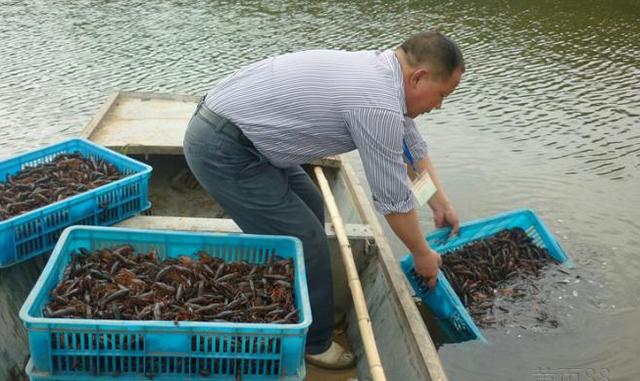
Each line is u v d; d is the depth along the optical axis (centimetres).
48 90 895
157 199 542
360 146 288
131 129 560
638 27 1318
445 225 396
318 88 289
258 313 289
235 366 267
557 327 430
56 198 371
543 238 502
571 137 779
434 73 286
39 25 1233
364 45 1126
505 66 1055
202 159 317
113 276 302
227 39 1154
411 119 361
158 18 1302
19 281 347
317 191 371
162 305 279
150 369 263
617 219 591
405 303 348
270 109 298
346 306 422
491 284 464
